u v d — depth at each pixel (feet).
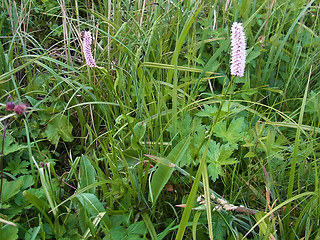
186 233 1.19
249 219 1.16
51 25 2.12
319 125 1.51
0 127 1.38
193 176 1.29
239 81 1.65
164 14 1.86
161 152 1.25
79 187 1.19
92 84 1.56
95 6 2.12
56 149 1.59
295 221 1.19
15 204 1.12
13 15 2.00
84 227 1.10
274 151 1.28
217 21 1.98
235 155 1.40
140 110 1.40
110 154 1.28
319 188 1.11
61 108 1.61
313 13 2.09
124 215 1.15
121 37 1.75
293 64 1.71
